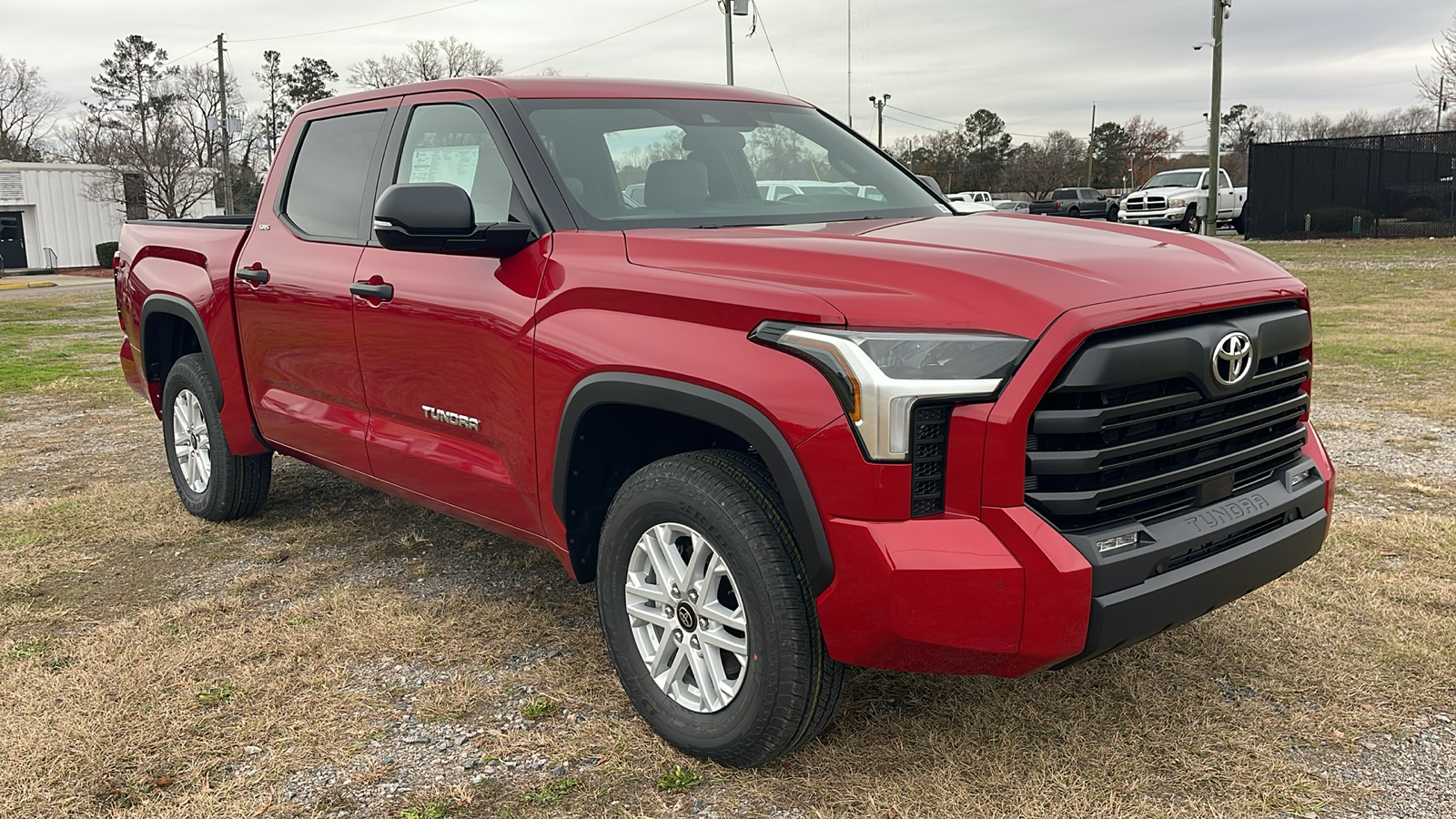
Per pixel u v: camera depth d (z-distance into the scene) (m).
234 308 4.36
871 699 3.00
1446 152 27.98
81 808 2.56
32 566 4.29
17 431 7.10
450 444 3.41
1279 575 2.72
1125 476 2.34
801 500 2.33
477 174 3.38
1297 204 27.84
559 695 3.10
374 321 3.56
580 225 3.06
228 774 2.70
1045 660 2.24
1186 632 3.38
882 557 2.24
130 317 5.12
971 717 2.88
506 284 3.07
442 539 4.59
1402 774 2.58
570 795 2.59
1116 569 2.26
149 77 76.25
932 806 2.49
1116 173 93.56
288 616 3.71
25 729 2.91
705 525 2.55
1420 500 4.72
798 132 3.90
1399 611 3.50
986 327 2.22
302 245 4.02
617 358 2.66
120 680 3.21
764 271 2.53
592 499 3.03
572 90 3.55
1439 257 19.78
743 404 2.40
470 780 2.66
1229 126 97.31
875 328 2.26
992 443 2.18
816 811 2.49
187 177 44.75
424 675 3.25
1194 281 2.47
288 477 5.71
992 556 2.20
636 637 2.84
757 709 2.52
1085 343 2.19
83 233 40.62
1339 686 3.02
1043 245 2.63
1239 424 2.55
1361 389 7.34
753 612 2.49
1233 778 2.58
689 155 3.49
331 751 2.80
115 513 5.02
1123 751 2.70
